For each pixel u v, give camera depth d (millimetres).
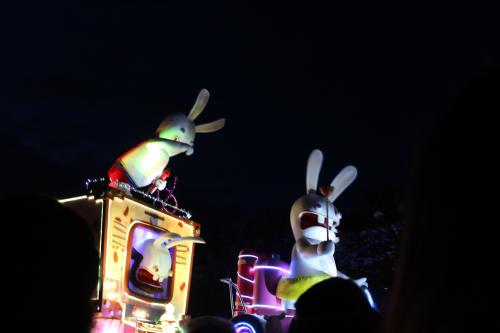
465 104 993
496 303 890
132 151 10648
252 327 8867
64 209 1570
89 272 1540
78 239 1533
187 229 11500
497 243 910
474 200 940
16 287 1414
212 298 18250
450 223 959
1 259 1432
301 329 2141
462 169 963
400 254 1060
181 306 10953
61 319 1442
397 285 1028
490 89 975
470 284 916
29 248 1449
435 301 947
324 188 10164
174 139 11109
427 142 1037
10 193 1570
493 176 933
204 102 11555
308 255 9617
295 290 9445
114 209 9719
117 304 9422
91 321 1538
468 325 901
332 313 2150
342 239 16828
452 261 944
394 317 1007
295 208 10227
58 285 1455
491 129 952
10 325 1392
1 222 1478
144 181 10609
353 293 2215
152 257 10094
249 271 10945
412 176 1060
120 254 9672
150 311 10148
